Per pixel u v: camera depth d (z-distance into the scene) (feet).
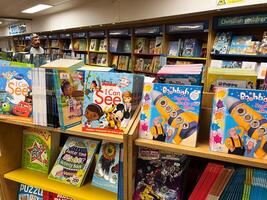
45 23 31.40
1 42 51.37
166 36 16.83
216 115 3.01
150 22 18.02
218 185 3.29
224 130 2.96
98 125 3.82
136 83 3.74
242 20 12.35
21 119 4.47
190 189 3.92
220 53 13.39
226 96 2.94
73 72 4.25
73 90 4.24
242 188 3.15
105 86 3.77
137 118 3.63
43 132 5.20
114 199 4.21
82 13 23.80
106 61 22.81
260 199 3.04
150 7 16.89
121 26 20.76
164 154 3.70
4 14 30.48
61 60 4.80
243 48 12.64
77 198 4.32
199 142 3.42
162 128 3.36
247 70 3.66
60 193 4.49
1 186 5.30
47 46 33.04
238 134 2.89
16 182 5.55
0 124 5.12
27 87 4.36
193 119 3.18
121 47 21.40
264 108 2.76
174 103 3.27
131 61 20.02
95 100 3.83
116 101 3.71
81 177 4.61
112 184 4.42
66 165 4.82
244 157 2.85
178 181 3.58
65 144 4.97
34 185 4.80
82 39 26.43
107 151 4.55
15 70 4.45
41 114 4.19
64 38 29.48
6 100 4.57
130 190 3.66
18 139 5.52
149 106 3.44
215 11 13.08
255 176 3.12
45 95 4.06
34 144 5.38
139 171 3.76
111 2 20.01
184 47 15.64
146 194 3.69
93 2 21.98
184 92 3.21
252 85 3.47
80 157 4.74
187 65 4.00
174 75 3.66
